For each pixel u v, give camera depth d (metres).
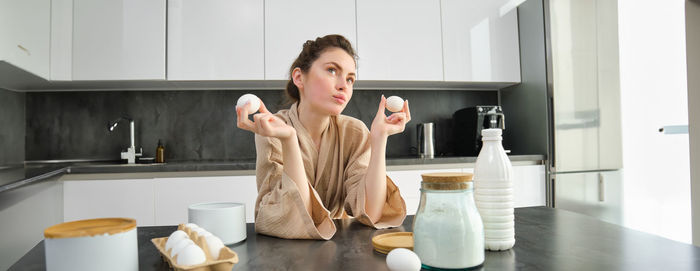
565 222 0.88
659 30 2.71
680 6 2.70
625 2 2.69
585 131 2.59
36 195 1.77
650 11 2.69
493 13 2.83
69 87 2.65
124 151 2.75
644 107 2.67
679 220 2.68
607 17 2.65
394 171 2.43
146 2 2.46
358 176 0.95
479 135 2.78
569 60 2.60
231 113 2.86
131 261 0.52
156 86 2.70
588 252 0.65
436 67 2.74
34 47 2.15
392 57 2.69
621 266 0.58
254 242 0.75
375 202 0.88
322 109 0.87
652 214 2.65
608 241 0.71
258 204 0.88
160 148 2.62
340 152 1.01
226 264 0.53
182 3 2.49
